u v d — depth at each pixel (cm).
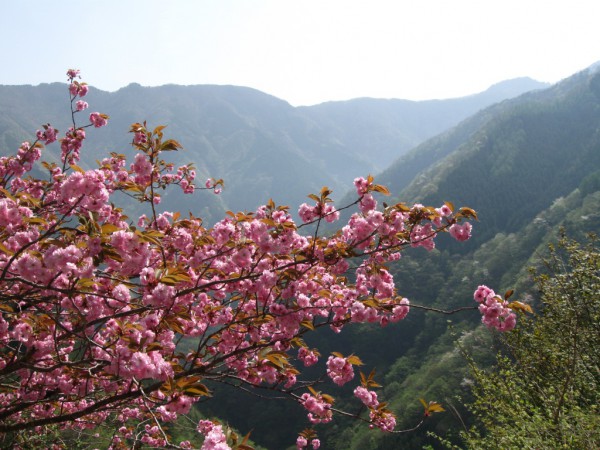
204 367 423
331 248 443
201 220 547
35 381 446
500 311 409
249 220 454
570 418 703
